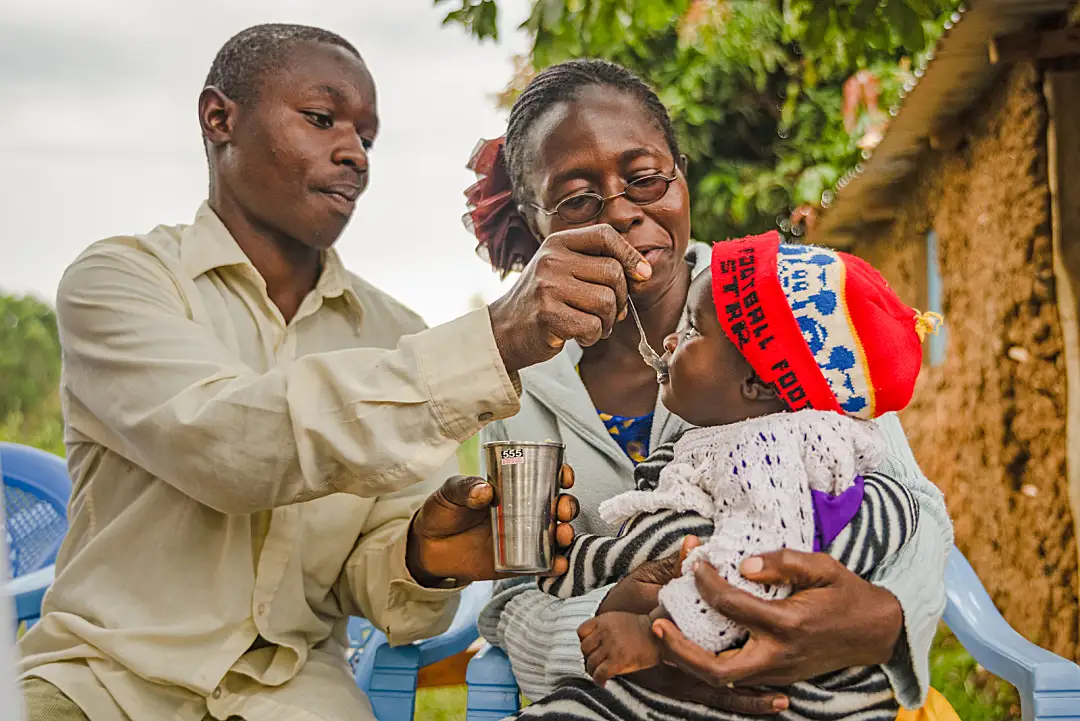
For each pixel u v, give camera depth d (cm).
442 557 274
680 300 288
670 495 226
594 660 213
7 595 130
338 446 231
